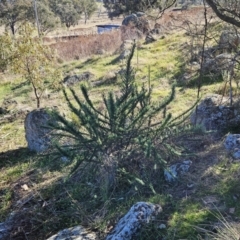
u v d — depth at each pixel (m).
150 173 4.18
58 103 8.84
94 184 4.47
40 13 33.19
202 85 7.79
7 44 8.05
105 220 3.74
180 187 3.89
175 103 6.93
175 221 3.29
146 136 4.15
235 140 4.32
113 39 15.62
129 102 3.98
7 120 8.54
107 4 36.22
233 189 3.56
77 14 40.09
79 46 15.52
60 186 4.78
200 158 4.30
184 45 11.24
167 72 9.48
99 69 11.41
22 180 5.33
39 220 4.25
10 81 12.53
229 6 5.04
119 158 4.22
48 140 5.91
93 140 3.97
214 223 3.15
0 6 32.69
